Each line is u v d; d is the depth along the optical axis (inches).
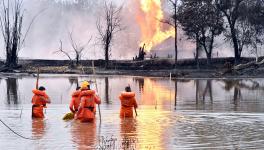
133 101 898.7
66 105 1123.9
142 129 766.5
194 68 2938.0
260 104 1143.0
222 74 2471.7
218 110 1015.0
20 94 1454.2
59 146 640.4
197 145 644.1
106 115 932.0
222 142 662.5
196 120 860.6
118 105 1127.6
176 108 1055.6
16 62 2955.2
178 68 2970.0
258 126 792.3
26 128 778.8
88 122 834.8
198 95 1408.7
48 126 798.5
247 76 2411.4
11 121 853.2
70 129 769.6
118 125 805.9
